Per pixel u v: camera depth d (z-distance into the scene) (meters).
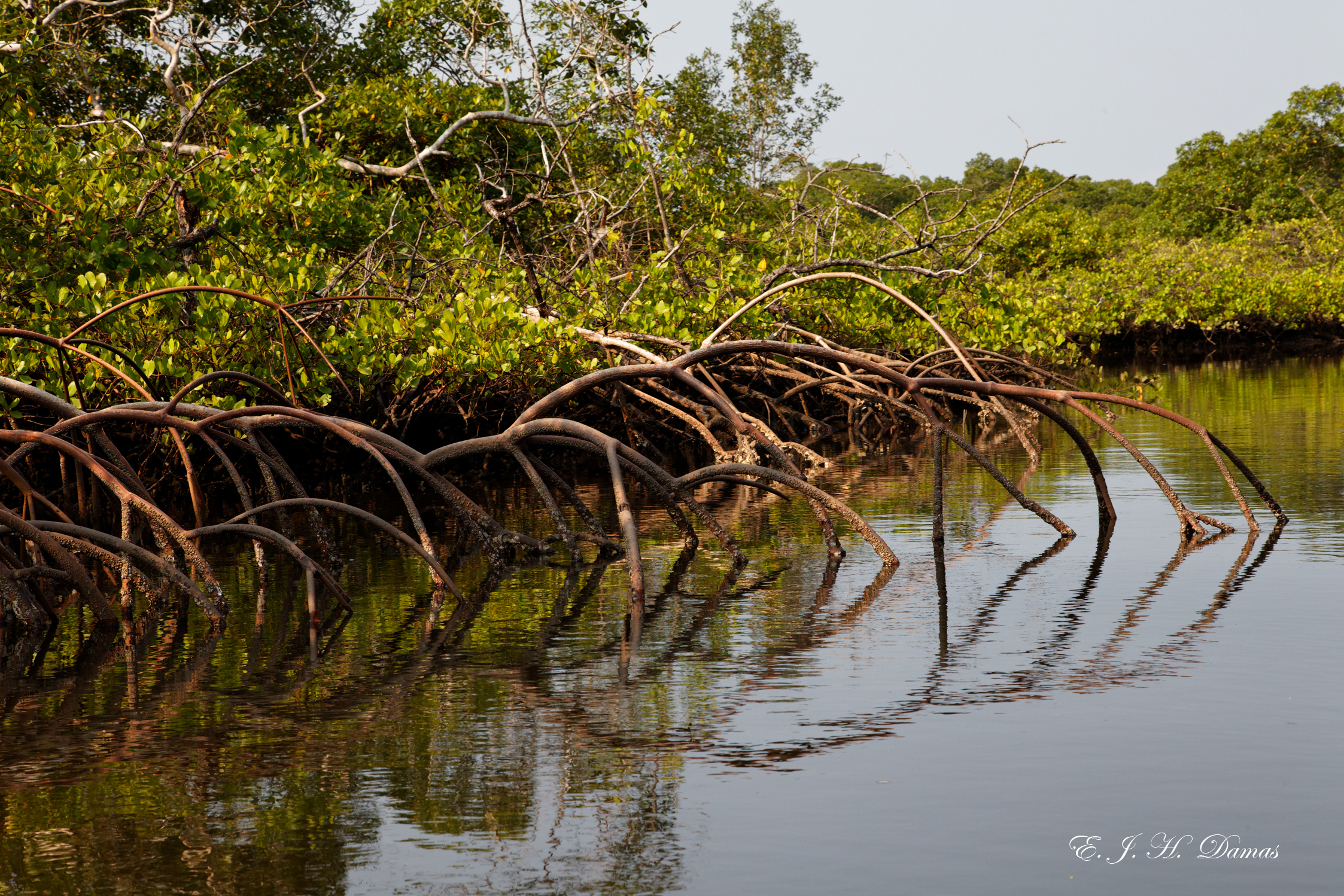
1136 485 12.96
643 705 5.63
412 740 5.18
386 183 19.34
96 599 7.50
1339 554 8.94
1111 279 41.59
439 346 13.45
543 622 7.42
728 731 5.23
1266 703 5.43
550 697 5.77
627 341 14.46
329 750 5.06
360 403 14.21
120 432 11.83
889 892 3.72
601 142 20.58
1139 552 9.32
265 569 9.10
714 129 26.30
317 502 8.65
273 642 6.99
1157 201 65.06
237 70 15.05
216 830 4.25
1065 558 9.16
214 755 5.02
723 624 7.25
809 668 6.23
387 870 3.92
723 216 18.56
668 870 3.89
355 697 5.84
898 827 4.18
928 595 7.97
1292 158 60.22
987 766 4.73
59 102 19.41
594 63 16.95
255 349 12.25
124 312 11.62
